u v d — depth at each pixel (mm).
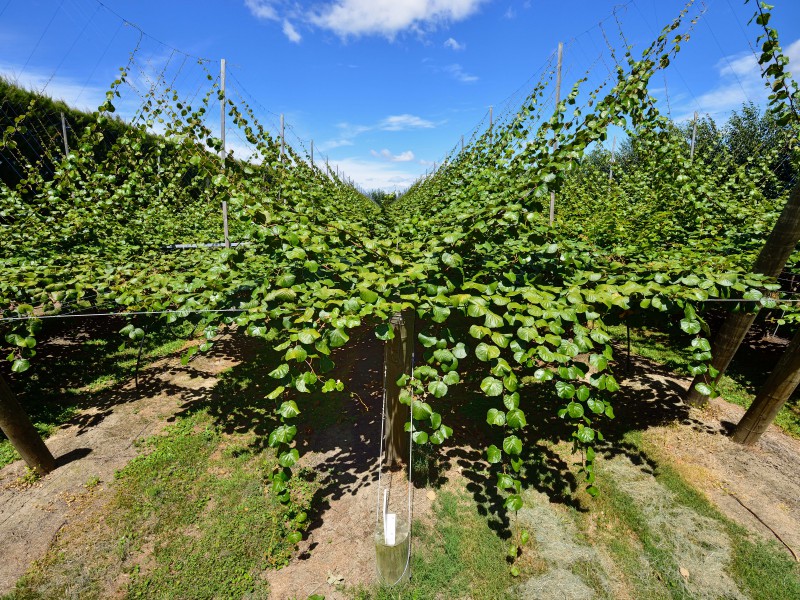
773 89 3863
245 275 3549
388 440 3350
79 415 4191
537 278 2939
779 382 3293
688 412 4133
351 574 2529
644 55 3795
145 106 5125
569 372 2266
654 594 2387
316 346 2273
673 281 2768
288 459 2381
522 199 2660
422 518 2939
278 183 5527
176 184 9391
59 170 6273
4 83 7875
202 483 3230
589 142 3676
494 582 2453
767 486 3188
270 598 2381
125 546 2668
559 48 4113
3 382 3047
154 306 3211
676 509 2982
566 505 3033
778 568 2518
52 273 3900
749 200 6410
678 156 5625
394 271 2742
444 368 2324
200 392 4672
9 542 2691
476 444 3762
